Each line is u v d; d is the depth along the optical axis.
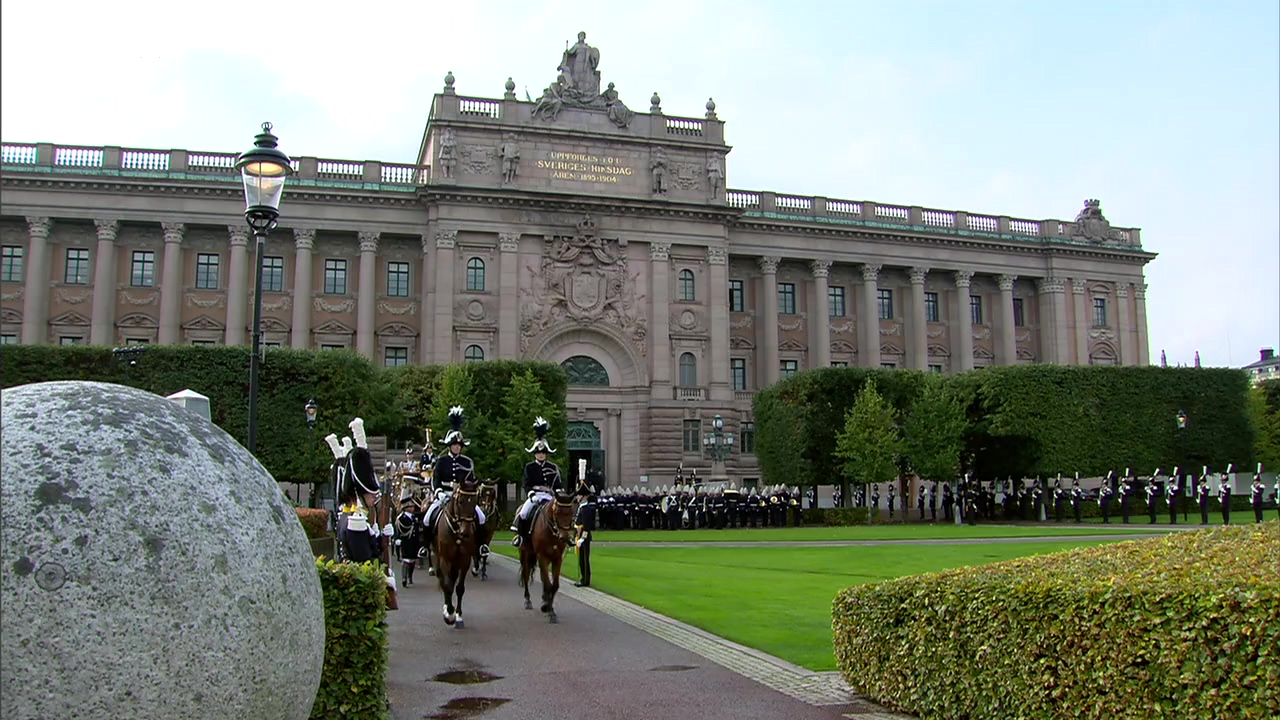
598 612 23.12
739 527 66.56
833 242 100.31
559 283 88.00
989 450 79.06
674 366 90.62
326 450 61.62
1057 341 106.06
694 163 93.62
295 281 85.06
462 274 86.00
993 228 107.50
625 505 65.25
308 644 7.53
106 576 6.31
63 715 6.10
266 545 7.28
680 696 14.36
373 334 86.44
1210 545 14.06
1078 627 10.31
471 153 87.19
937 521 71.56
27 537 6.22
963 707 11.91
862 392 72.44
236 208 84.19
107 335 81.00
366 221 86.44
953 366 104.38
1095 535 50.00
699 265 92.81
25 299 80.12
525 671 16.22
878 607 13.70
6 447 6.57
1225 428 75.81
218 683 6.65
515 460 67.25
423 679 15.63
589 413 88.38
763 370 97.00
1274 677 8.48
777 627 20.50
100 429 6.91
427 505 29.36
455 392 68.69
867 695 14.22
